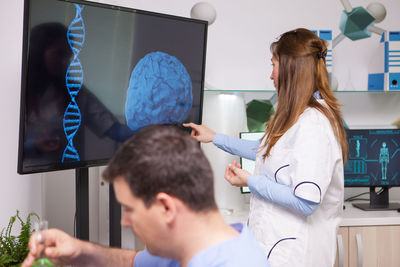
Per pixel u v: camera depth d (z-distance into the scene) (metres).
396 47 2.53
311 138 1.54
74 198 2.29
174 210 0.72
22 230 1.63
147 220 0.74
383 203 2.57
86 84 1.66
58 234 1.03
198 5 2.30
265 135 1.79
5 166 2.21
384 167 2.58
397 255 2.38
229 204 2.45
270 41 2.77
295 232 1.60
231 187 2.45
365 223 2.34
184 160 0.73
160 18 1.87
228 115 2.40
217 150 2.41
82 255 1.04
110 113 1.76
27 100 1.48
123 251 1.08
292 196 1.54
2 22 2.13
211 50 2.73
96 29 1.67
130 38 1.78
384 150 2.58
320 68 1.63
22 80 1.46
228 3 2.72
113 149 1.80
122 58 1.77
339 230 2.34
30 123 1.50
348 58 2.83
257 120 2.74
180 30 1.95
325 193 1.63
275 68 1.70
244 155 2.02
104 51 1.70
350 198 2.75
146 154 0.72
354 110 2.85
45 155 1.56
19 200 2.25
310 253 1.61
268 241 1.63
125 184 0.73
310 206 1.53
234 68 2.76
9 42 2.15
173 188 0.72
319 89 1.63
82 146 1.68
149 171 0.71
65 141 1.62
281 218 1.62
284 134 1.61
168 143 0.74
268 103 2.73
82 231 1.78
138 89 1.85
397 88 2.53
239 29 2.74
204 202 0.75
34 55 1.48
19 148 1.49
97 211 2.36
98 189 2.36
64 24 1.56
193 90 2.06
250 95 2.75
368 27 2.49
